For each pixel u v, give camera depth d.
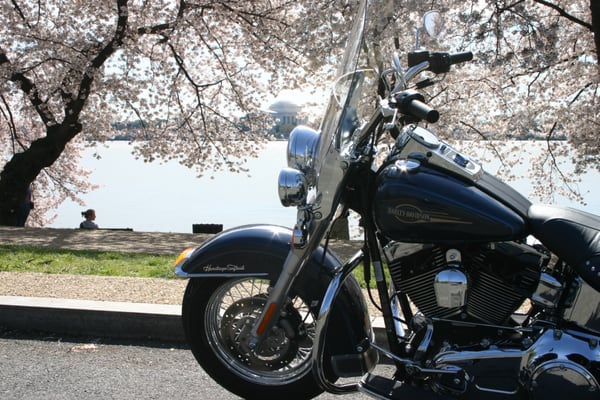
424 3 11.70
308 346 3.46
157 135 17.80
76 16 16.62
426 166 2.86
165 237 11.91
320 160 3.02
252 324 3.26
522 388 2.78
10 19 16.16
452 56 2.96
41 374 3.84
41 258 7.48
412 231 2.82
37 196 22.66
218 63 17.67
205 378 3.82
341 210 3.14
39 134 20.45
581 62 14.70
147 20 16.88
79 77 16.08
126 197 40.97
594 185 28.06
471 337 2.88
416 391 2.86
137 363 4.04
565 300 2.78
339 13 13.59
